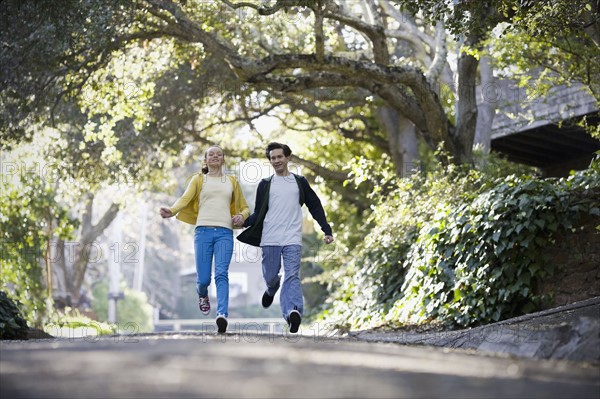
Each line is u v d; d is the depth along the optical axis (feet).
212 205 29.12
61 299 105.19
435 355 17.97
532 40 46.24
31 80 54.80
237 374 14.46
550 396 12.92
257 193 29.40
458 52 57.82
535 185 34.94
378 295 45.93
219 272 28.68
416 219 45.27
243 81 51.57
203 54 62.44
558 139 71.51
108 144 65.72
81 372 14.51
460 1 39.14
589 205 33.99
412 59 76.13
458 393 12.98
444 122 55.31
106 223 112.57
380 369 15.52
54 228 69.05
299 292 28.53
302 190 29.50
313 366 15.74
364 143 82.74
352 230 78.02
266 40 64.03
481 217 35.70
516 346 22.39
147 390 12.67
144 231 181.98
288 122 82.23
